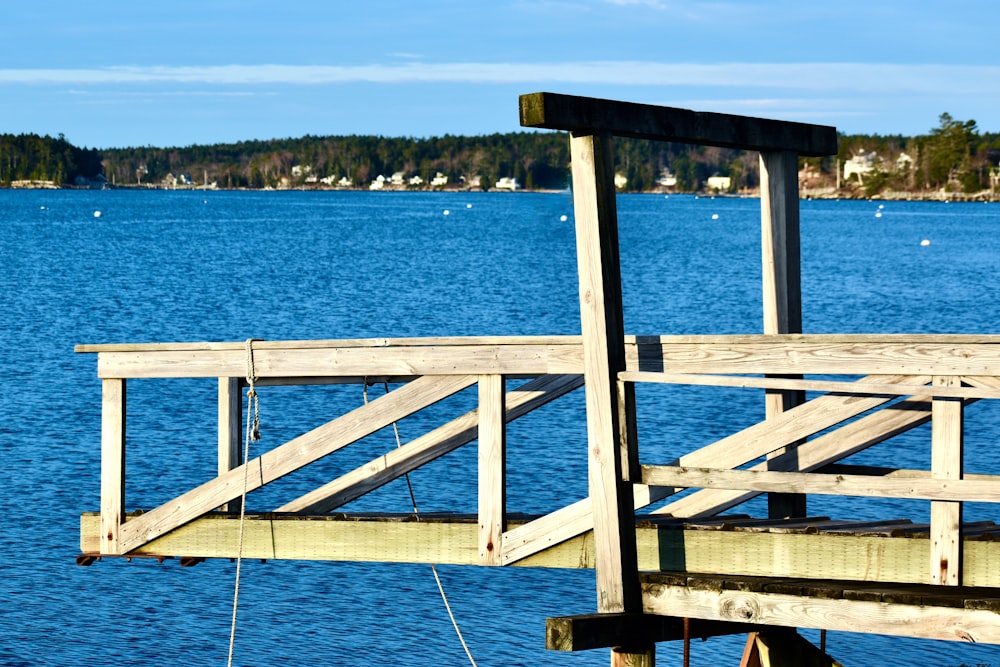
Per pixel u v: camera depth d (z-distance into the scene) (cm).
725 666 1788
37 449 2989
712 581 913
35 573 2153
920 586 901
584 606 2027
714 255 10869
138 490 2631
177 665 1800
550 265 9644
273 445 3097
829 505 2436
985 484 851
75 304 6494
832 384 859
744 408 3447
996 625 829
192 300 6800
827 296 7188
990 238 14438
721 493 1067
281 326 5747
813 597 883
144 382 3872
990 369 878
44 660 1808
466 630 1917
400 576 2170
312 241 13000
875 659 1803
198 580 2162
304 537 1061
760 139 1070
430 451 1084
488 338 1005
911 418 994
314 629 1936
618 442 928
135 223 16912
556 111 873
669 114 973
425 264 9650
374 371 1034
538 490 2570
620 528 924
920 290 7606
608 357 918
